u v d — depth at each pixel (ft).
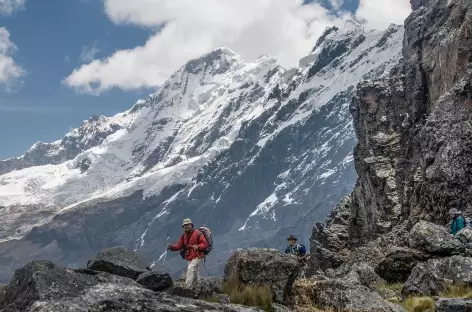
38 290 36.29
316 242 172.04
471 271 54.65
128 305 28.96
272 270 49.47
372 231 168.55
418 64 198.80
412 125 185.26
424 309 49.11
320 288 50.37
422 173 146.51
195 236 53.01
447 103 147.84
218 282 51.47
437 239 68.85
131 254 57.06
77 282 40.29
